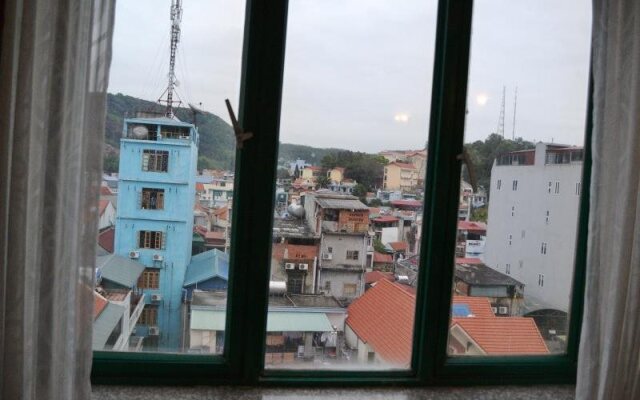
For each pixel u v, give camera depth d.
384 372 1.53
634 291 1.32
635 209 1.30
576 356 1.62
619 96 1.31
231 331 1.44
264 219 1.42
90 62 1.11
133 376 1.40
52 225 1.09
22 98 1.03
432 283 1.50
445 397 1.48
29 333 1.08
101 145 1.14
